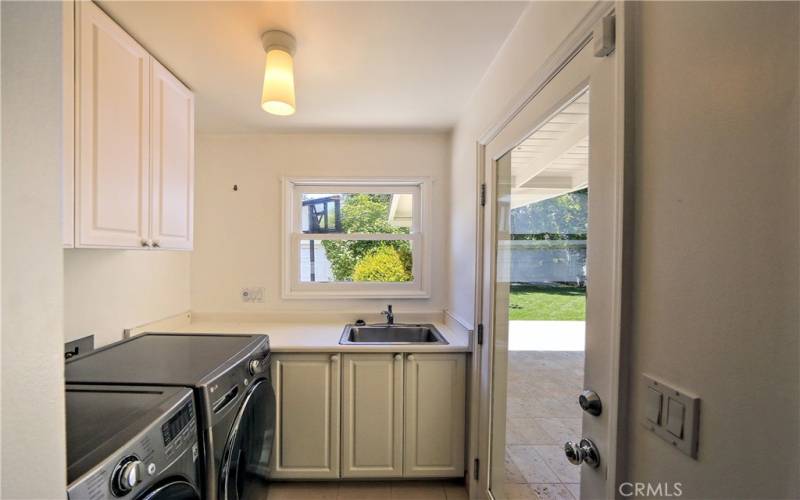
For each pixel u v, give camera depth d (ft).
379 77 5.26
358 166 7.92
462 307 6.54
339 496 5.79
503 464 4.61
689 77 1.77
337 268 8.22
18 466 1.32
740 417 1.50
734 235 1.53
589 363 2.65
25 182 1.35
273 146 7.86
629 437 2.16
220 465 3.72
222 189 7.80
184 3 3.63
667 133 1.91
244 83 5.41
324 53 4.60
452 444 5.95
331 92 5.78
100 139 3.67
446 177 7.95
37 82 1.39
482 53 4.62
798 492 1.30
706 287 1.66
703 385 1.66
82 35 3.43
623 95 2.18
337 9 3.76
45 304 1.41
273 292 7.88
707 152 1.66
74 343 4.90
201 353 4.78
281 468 5.82
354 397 5.88
